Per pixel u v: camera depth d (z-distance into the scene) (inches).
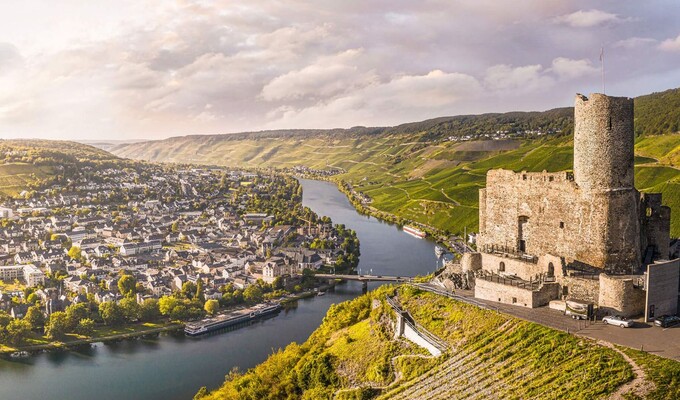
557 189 4904.0
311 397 4874.5
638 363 3208.7
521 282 4722.0
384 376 4554.6
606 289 4114.2
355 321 5984.3
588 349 3476.9
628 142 4525.1
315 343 5885.8
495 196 5546.3
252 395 5438.0
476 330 4266.7
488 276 5002.5
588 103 4574.3
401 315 4889.3
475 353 4001.0
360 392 4429.1
